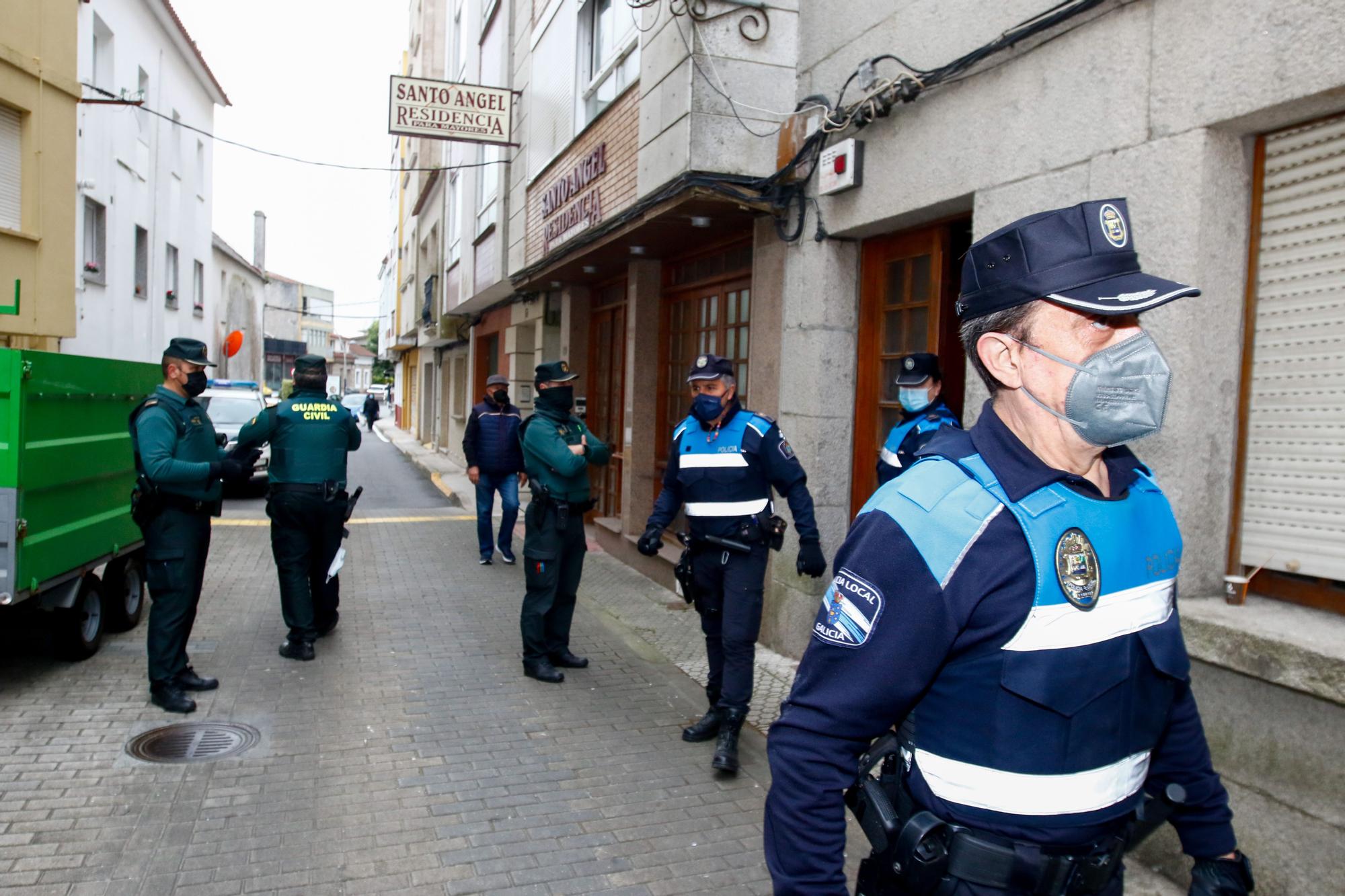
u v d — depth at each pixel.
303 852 3.45
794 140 5.71
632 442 8.94
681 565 4.61
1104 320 1.44
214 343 23.95
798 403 5.79
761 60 5.97
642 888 3.30
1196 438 3.21
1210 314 3.21
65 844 3.43
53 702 4.89
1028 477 1.41
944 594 1.35
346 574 8.55
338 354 85.88
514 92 11.66
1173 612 1.51
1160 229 3.29
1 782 3.92
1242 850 3.00
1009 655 1.35
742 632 4.33
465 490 15.48
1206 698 3.13
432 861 3.42
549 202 9.86
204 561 5.00
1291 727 2.87
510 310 14.82
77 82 10.23
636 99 7.17
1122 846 1.47
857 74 5.12
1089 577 1.37
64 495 5.11
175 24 17.72
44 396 4.79
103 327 14.77
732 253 7.48
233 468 4.76
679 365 8.60
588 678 5.64
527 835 3.65
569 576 5.79
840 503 5.70
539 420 5.48
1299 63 2.83
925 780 1.44
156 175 17.58
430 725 4.79
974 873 1.38
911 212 4.76
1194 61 3.18
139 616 6.52
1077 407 1.41
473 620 6.97
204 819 3.68
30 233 9.66
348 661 5.83
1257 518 3.24
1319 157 3.04
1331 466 3.01
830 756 1.42
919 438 4.16
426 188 23.03
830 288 5.59
